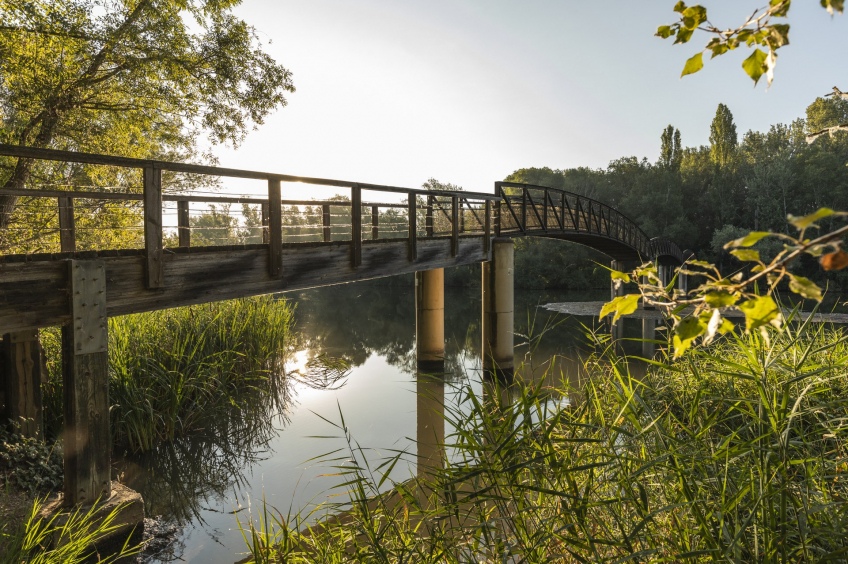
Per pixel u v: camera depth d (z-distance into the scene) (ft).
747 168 151.02
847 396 7.16
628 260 77.51
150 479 19.88
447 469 7.40
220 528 16.20
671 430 6.95
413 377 36.22
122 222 35.47
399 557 6.93
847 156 141.49
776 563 4.84
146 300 15.67
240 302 35.42
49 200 32.22
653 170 163.53
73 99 32.27
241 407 27.94
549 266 133.28
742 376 6.59
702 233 143.33
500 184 41.22
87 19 31.37
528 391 7.88
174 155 40.22
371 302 102.78
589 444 7.59
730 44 3.33
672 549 5.65
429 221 33.37
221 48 35.86
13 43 29.58
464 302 100.99
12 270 12.94
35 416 18.34
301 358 41.37
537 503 6.92
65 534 12.98
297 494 18.39
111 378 22.21
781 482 5.27
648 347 45.24
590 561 5.76
